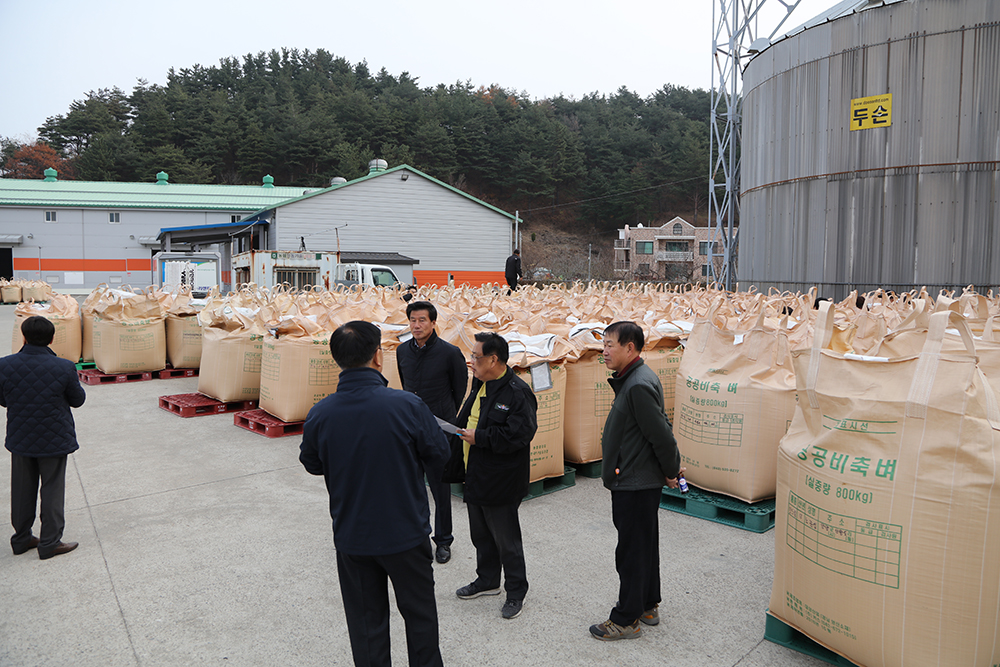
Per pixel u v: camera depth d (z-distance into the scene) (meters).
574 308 9.91
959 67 15.02
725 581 4.07
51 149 85.19
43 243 41.22
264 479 6.09
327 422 2.72
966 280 15.29
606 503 5.49
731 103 25.67
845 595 2.81
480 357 3.50
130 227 42.56
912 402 2.64
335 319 7.93
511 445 3.48
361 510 2.68
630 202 91.44
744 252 20.86
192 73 111.94
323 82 109.19
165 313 11.45
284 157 82.69
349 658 3.27
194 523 5.03
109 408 9.04
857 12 16.33
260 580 4.11
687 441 5.38
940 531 2.55
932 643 2.59
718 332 5.40
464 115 96.88
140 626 3.55
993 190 14.89
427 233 33.47
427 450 2.81
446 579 4.16
